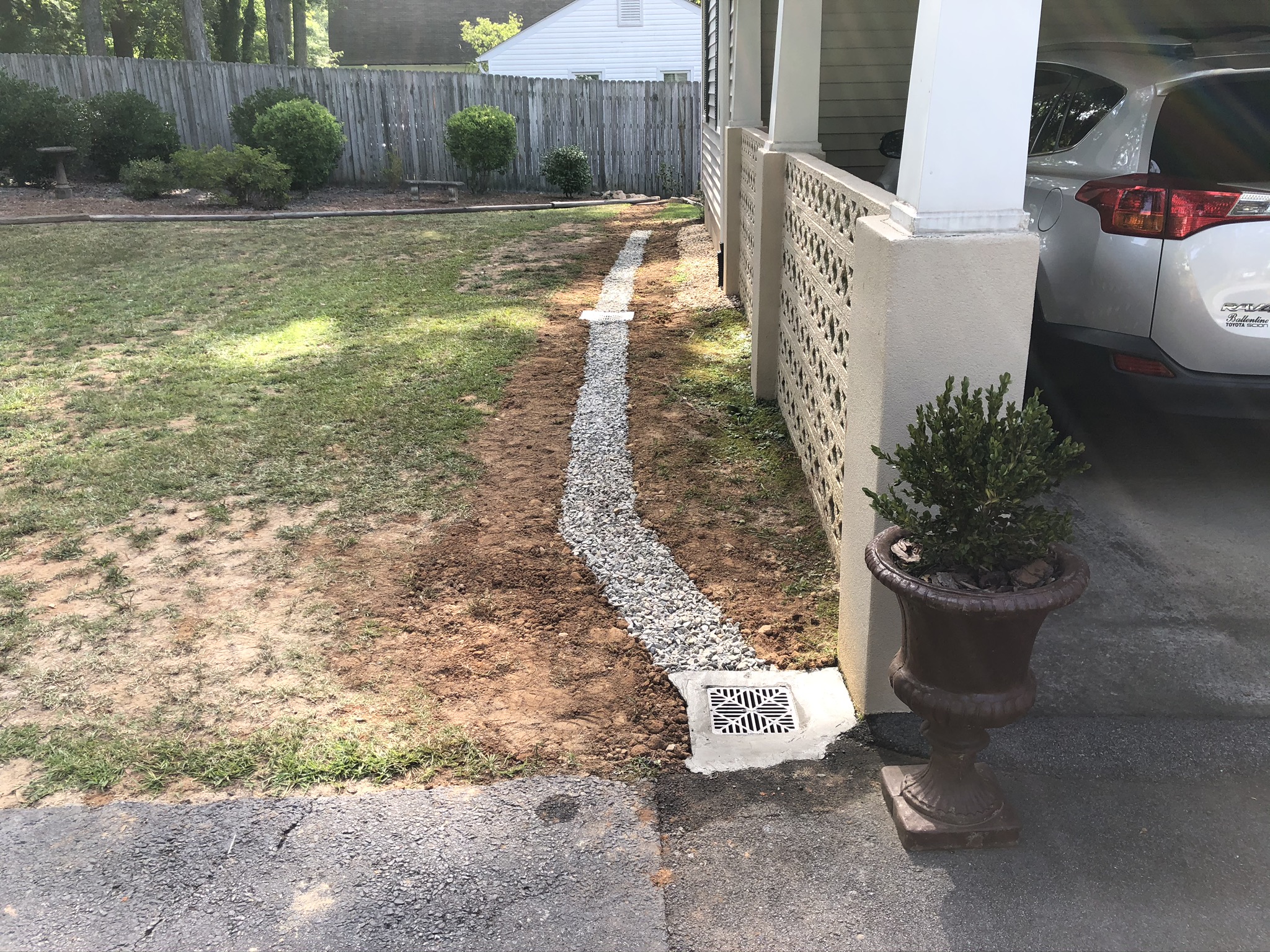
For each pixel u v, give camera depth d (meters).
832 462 4.10
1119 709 3.08
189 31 22.61
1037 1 2.47
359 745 2.93
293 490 4.76
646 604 3.77
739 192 8.38
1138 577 3.83
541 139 18.56
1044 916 2.30
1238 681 3.20
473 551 4.18
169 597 3.80
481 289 9.23
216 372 6.63
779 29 5.39
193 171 14.51
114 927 2.29
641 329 7.80
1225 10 8.00
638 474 5.01
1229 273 3.73
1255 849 2.50
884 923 2.29
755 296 6.04
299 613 3.69
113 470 4.99
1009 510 2.33
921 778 2.61
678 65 27.39
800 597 3.83
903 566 2.43
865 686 3.05
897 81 8.43
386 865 2.48
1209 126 3.94
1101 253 4.02
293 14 36.09
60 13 30.78
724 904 2.36
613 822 2.64
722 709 3.14
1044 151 4.74
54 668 3.33
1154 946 2.21
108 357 7.01
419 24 35.47
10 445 5.34
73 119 14.98
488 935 2.27
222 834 2.59
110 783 2.79
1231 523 4.23
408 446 5.33
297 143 15.73
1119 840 2.54
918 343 2.69
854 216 3.53
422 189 17.84
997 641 2.27
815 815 2.67
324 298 8.84
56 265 10.17
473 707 3.14
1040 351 4.45
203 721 3.05
